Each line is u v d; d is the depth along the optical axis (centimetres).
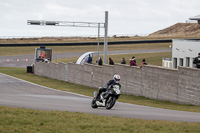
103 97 5541
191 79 7681
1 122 3584
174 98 8400
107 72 12112
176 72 8306
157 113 5072
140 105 6969
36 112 4462
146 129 3375
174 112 5441
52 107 5512
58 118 4000
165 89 8812
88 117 4162
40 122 3700
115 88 5484
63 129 3328
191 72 7675
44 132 3162
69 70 15425
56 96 8669
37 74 19438
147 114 4850
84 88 12812
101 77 12562
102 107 5959
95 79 13038
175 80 8350
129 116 4534
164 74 8838
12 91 10175
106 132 3219
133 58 11050
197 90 7469
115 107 6044
